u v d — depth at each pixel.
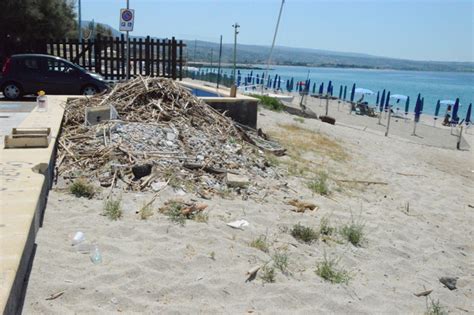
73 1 31.30
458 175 13.98
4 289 2.92
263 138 11.86
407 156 15.85
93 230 5.27
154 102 9.77
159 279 4.42
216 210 6.40
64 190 6.38
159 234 5.38
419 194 9.98
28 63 16.91
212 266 4.82
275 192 7.74
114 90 10.39
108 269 4.46
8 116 12.05
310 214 7.00
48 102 10.55
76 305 3.87
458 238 7.45
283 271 4.97
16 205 4.22
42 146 6.52
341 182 9.63
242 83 42.97
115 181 6.82
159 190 6.73
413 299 5.00
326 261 5.32
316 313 4.31
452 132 26.78
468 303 5.23
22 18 23.48
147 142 8.14
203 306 4.13
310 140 13.66
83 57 22.31
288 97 28.09
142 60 22.25
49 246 4.70
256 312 4.17
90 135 8.20
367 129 24.50
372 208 8.09
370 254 5.97
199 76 34.06
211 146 8.84
